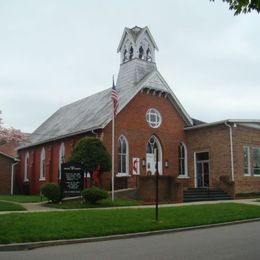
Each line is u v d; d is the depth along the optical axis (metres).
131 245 13.34
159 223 17.08
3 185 45.72
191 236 15.12
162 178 30.05
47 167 41.91
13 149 51.94
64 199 26.62
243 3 8.39
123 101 35.72
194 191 31.59
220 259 10.66
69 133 37.94
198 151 37.88
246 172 35.12
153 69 39.91
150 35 40.66
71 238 14.30
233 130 34.75
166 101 38.91
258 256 10.99
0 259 11.34
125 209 21.02
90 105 42.94
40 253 12.24
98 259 11.05
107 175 33.75
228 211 21.22
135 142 36.12
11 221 16.09
